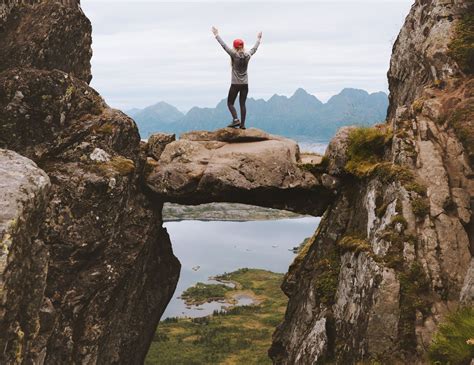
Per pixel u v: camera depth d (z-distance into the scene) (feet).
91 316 56.13
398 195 48.75
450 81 55.31
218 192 63.21
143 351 76.59
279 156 62.85
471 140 48.01
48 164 53.52
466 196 46.91
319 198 64.95
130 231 62.54
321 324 52.54
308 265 63.82
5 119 51.75
